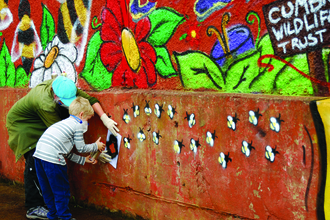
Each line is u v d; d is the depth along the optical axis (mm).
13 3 4250
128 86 3156
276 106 2113
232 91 2465
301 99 2031
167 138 2725
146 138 2877
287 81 2199
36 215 3223
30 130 3205
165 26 2807
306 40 2096
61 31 3705
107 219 3176
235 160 2344
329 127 1893
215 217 2508
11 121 3277
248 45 2352
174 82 2801
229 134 2355
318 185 1984
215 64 2535
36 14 3971
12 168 4309
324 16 2010
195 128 2541
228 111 2344
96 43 3369
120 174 3129
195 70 2654
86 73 3506
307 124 1995
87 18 3420
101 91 3352
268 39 2254
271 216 2205
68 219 2984
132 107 2947
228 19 2432
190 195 2637
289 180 2105
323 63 2045
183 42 2701
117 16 3145
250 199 2297
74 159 3025
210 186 2508
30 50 4125
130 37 3072
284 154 2109
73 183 3588
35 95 3123
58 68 3812
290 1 2133
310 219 2035
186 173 2639
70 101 3014
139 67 3047
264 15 2256
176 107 2637
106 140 3211
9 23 4352
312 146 1989
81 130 2918
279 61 2219
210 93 2525
